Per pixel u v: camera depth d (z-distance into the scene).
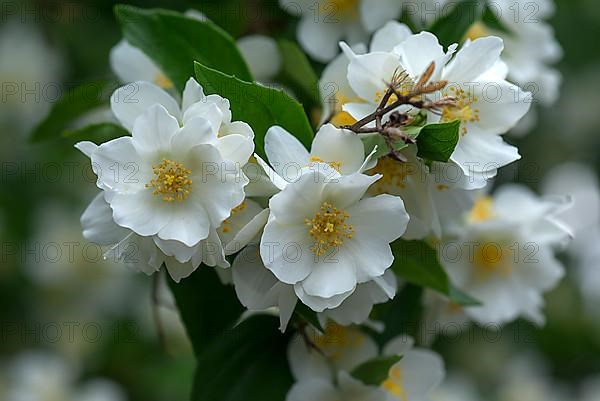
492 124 0.53
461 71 0.52
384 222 0.51
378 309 0.55
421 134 0.51
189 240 0.50
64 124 0.61
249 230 0.50
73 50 0.77
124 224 0.50
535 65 0.61
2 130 0.82
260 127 0.52
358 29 0.59
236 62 0.56
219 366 0.56
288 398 0.55
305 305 0.52
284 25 0.61
